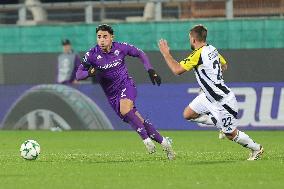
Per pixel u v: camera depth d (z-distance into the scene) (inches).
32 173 1423.5
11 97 3297.2
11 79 3297.2
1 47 3585.1
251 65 3048.7
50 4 3639.3
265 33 3314.5
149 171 1432.1
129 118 1675.7
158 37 3388.3
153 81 1660.9
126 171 1439.5
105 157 1815.9
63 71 3221.0
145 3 3614.7
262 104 3024.1
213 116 1630.2
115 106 1722.4
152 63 3142.2
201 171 1419.8
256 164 1537.9
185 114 1712.6
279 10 3437.5
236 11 3472.0
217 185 1211.9
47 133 3075.8
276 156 1761.8
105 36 1679.4
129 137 2827.3
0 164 1616.6
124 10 3646.7
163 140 1658.5
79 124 3208.7
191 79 3102.9
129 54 1706.4
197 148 2251.5
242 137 1637.6
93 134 2997.0
